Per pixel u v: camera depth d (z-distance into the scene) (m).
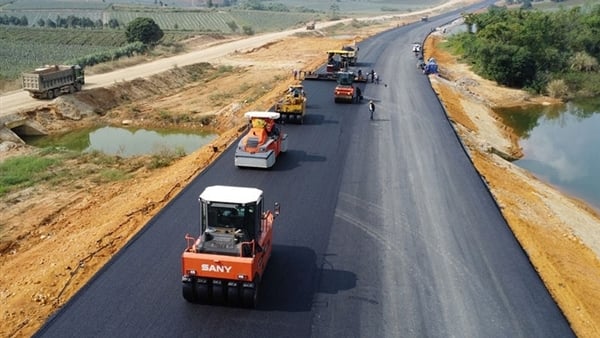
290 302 15.88
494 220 22.14
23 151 34.41
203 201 15.50
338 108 40.97
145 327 14.55
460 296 16.56
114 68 62.84
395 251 19.14
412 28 132.00
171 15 172.88
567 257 21.30
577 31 82.31
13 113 41.00
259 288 16.53
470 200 24.11
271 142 27.42
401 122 37.31
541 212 26.61
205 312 15.28
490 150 38.19
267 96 48.53
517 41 70.94
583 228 27.00
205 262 14.88
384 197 24.02
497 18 90.62
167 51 82.56
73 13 180.50
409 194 24.48
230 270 14.83
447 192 24.92
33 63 75.25
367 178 26.31
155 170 30.98
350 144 31.80
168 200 23.52
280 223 20.97
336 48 85.00
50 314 15.56
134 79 55.47
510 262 18.78
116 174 29.84
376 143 32.16
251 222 15.75
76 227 22.34
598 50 78.94
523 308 16.14
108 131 43.47
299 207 22.58
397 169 27.77
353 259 18.47
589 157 42.62
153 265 17.64
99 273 17.08
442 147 31.88
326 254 18.73
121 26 135.12
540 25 76.50
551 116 57.69
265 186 24.81
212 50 86.31
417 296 16.45
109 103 49.72
